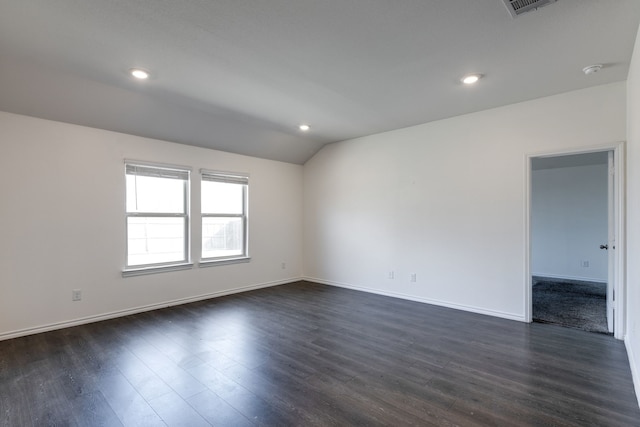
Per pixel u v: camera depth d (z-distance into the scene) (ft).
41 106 10.80
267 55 8.64
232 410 6.80
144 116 12.62
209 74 9.75
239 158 17.11
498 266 12.82
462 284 13.76
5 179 10.59
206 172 15.70
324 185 19.11
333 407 6.90
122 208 13.08
